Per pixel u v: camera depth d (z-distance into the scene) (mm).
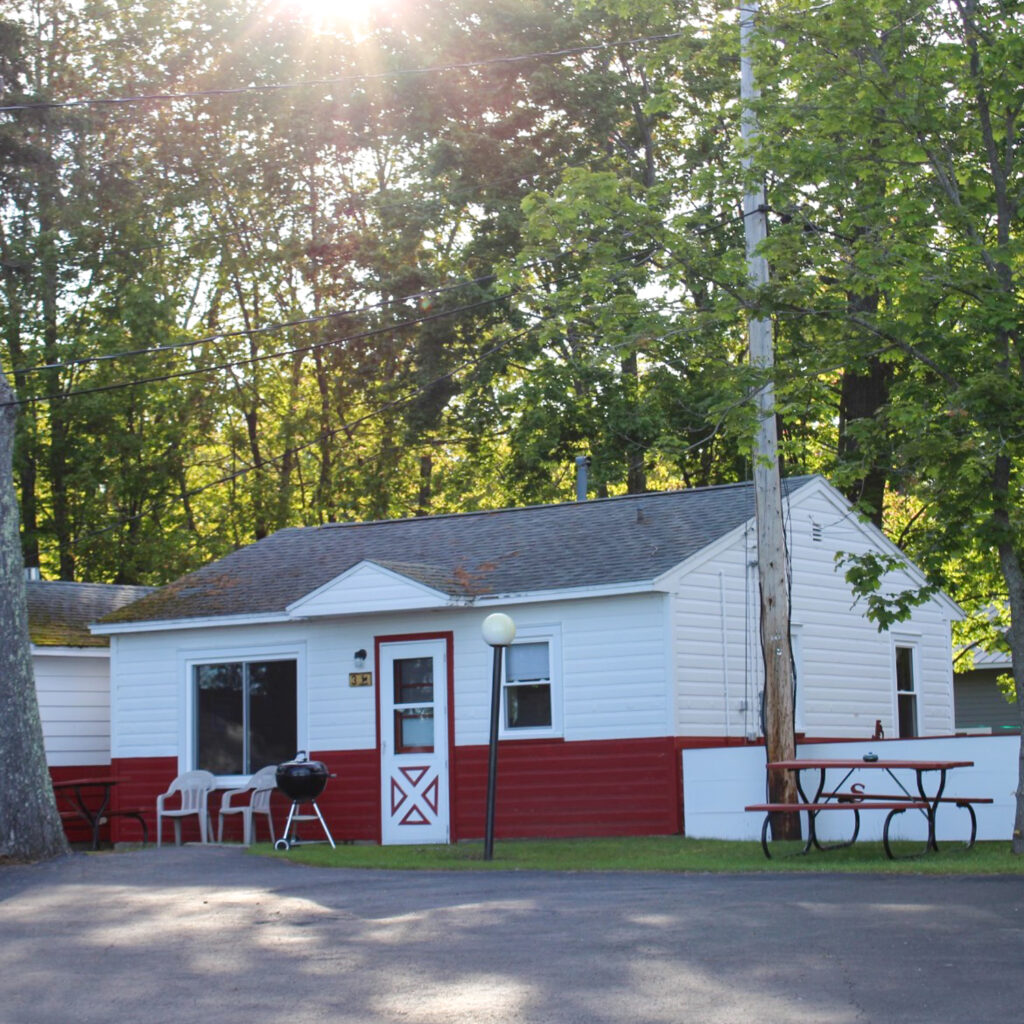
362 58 38094
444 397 35156
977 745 17078
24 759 17547
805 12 16641
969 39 16094
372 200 37688
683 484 38750
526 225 18656
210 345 41344
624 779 19828
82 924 11711
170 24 40812
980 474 14891
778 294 16688
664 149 35562
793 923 10141
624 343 17250
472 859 16438
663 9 18719
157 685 24031
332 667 22422
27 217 36781
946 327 16094
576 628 20484
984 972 8266
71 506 38969
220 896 13117
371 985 8672
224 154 40719
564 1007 7844
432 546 24281
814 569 23562
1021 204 16000
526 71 34656
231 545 42188
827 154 16656
